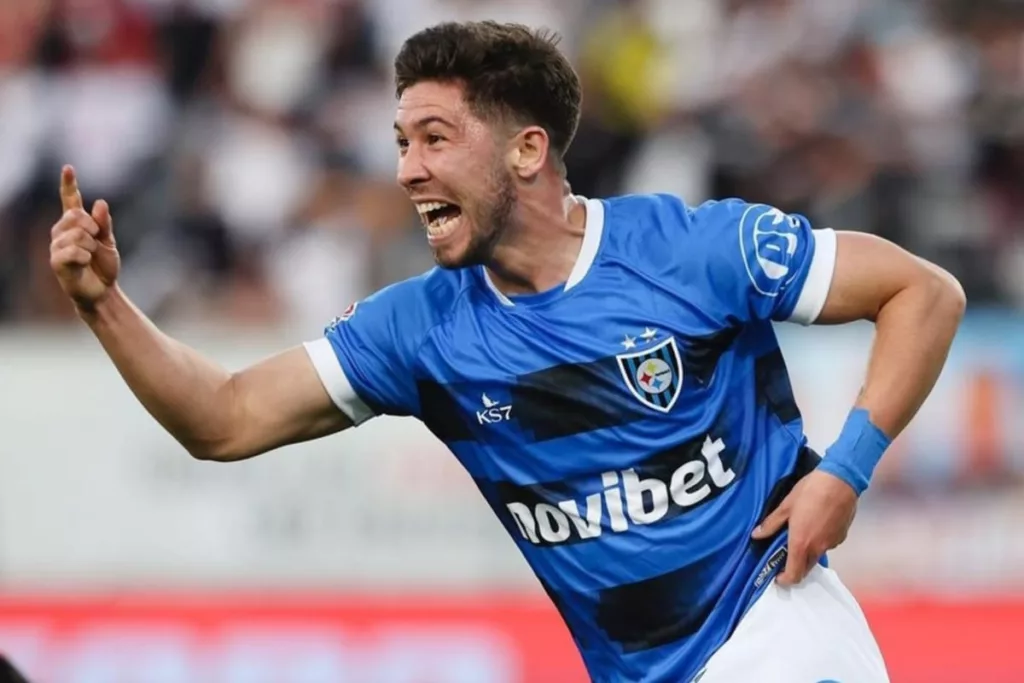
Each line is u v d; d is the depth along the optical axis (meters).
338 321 14.98
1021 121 37.91
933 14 40.28
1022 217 36.84
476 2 40.38
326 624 29.33
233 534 29.94
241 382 14.79
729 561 14.34
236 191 36.78
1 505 30.05
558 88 14.20
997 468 29.80
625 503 14.23
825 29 39.47
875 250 14.19
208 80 39.00
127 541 29.97
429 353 14.48
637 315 14.02
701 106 37.47
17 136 37.66
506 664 28.89
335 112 38.72
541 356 14.15
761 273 14.01
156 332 14.45
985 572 29.59
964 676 29.02
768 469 14.46
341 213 37.03
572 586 14.67
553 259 14.25
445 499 29.78
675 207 14.38
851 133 37.12
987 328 30.17
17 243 36.69
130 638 29.41
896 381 14.10
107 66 38.75
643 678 14.59
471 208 14.02
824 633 14.38
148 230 36.38
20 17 38.94
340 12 39.84
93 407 30.28
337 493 29.88
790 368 29.78
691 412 14.10
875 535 29.66
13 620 29.55
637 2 39.12
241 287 35.78
